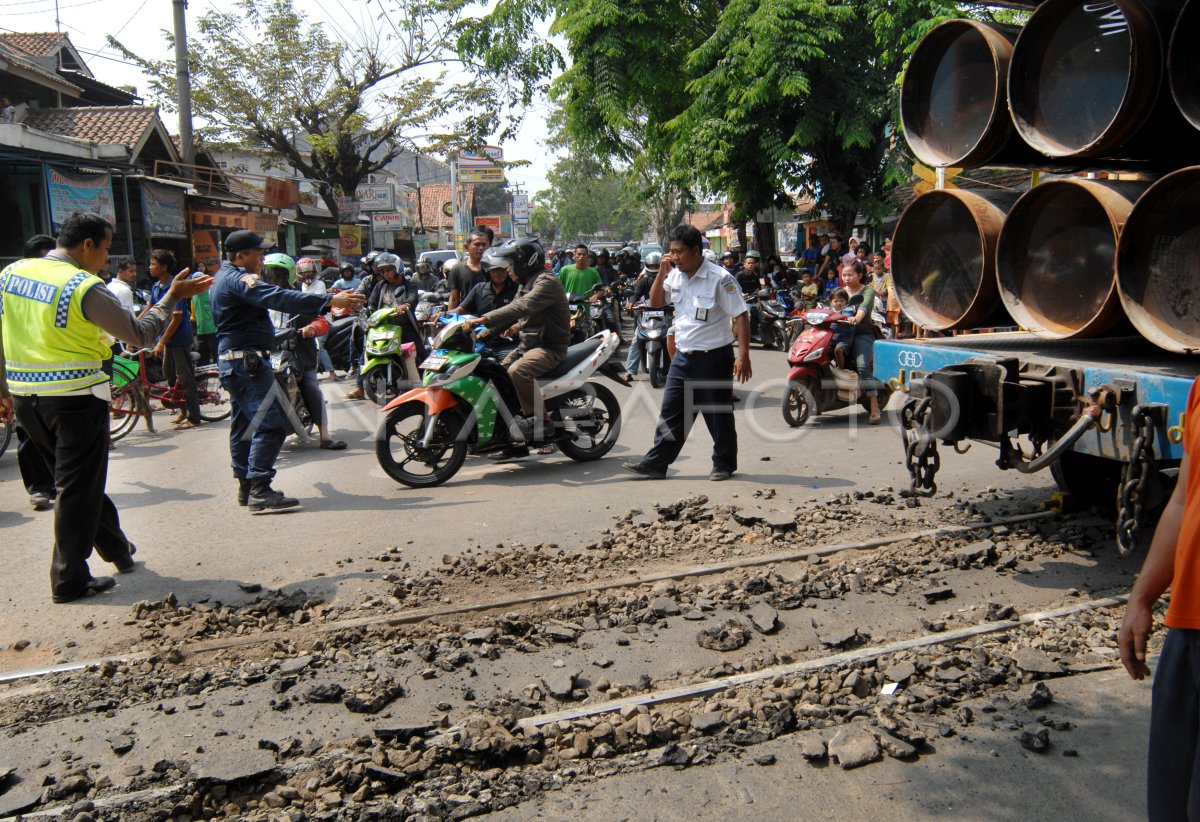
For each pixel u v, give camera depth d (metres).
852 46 17.11
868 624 4.21
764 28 16.38
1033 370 4.41
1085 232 4.20
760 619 4.19
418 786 3.07
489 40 22.30
